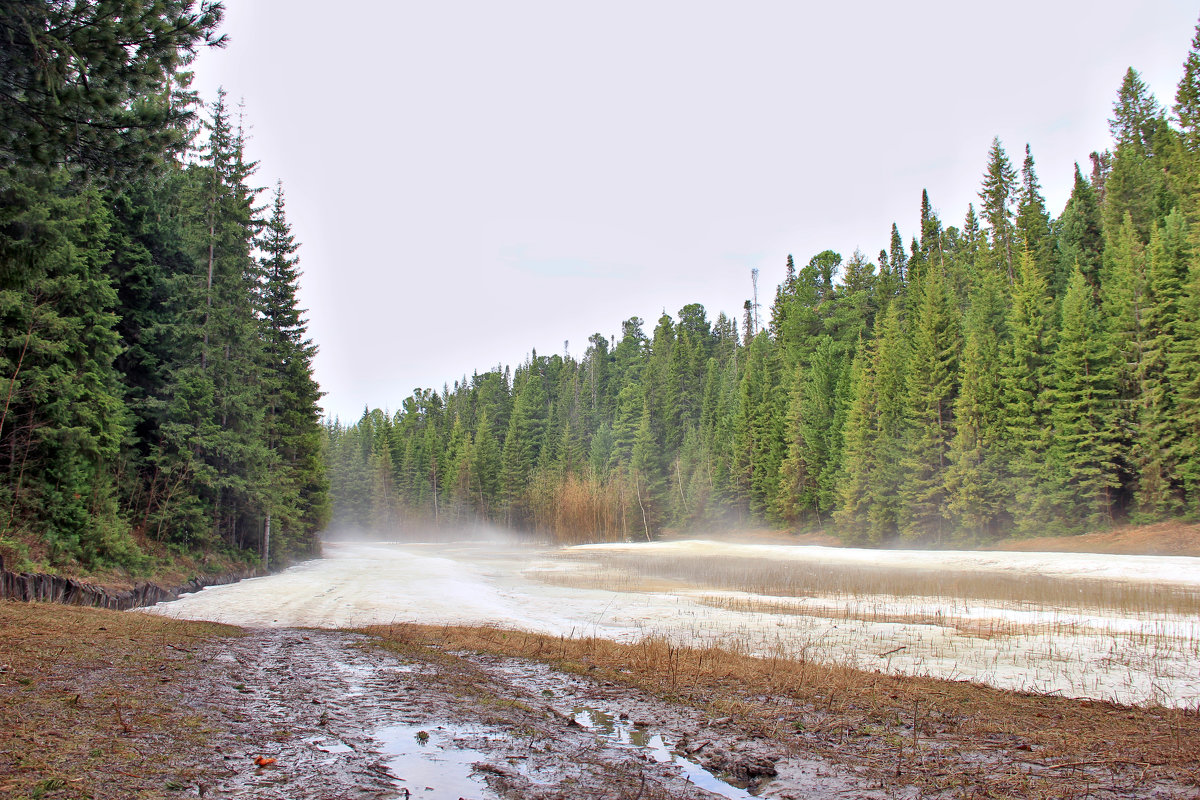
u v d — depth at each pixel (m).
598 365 136.25
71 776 3.70
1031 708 7.17
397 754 4.85
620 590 22.02
